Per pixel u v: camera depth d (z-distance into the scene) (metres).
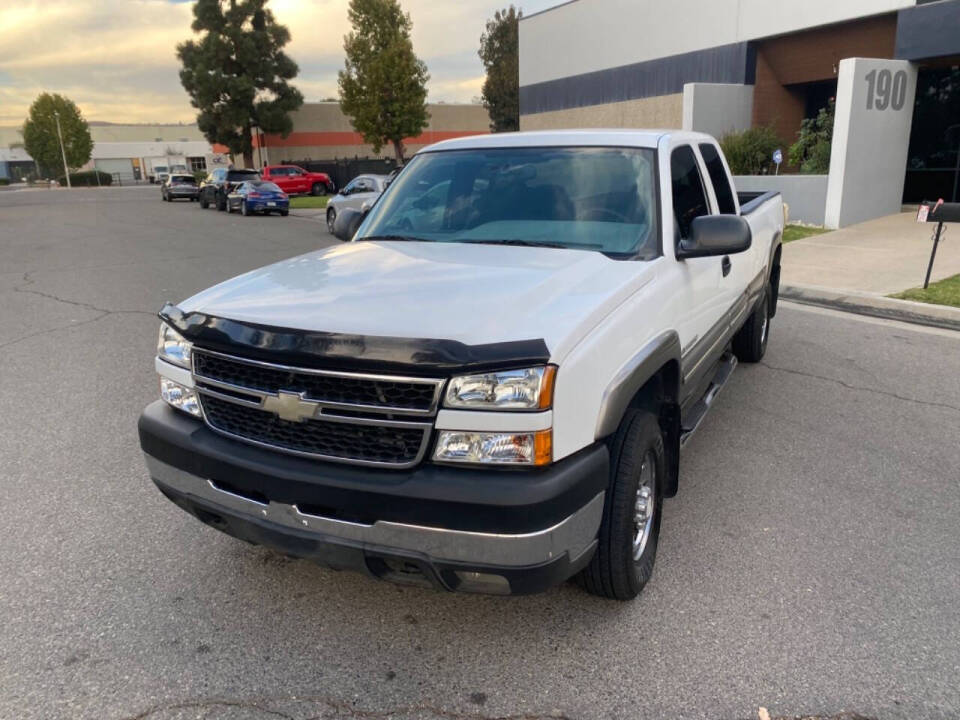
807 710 2.61
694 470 4.65
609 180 3.82
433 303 2.70
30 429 5.35
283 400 2.60
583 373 2.55
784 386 6.26
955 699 2.65
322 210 28.11
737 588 3.36
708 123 20.39
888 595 3.29
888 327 8.33
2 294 10.85
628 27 24.86
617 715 2.60
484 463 2.44
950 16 14.66
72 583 3.42
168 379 3.07
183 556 3.65
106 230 22.03
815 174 16.44
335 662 2.88
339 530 2.57
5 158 112.56
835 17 18.31
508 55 48.47
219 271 12.73
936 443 5.03
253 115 55.53
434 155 4.47
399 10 37.72
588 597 3.30
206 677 2.80
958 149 16.91
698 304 3.92
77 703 2.66
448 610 3.21
